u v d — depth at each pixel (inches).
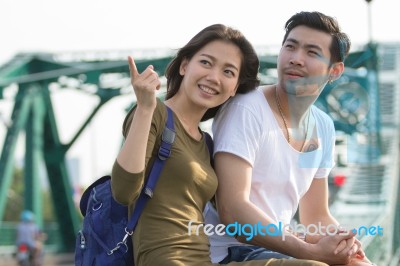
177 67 193.8
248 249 194.4
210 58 188.1
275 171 194.7
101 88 1234.0
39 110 1219.9
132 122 172.6
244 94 197.8
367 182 738.2
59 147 1298.0
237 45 190.5
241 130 191.0
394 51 1338.6
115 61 1146.7
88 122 1280.8
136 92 172.1
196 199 182.2
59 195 1320.1
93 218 181.6
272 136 193.9
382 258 467.5
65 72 1148.5
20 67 1166.3
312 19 199.8
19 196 2701.8
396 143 996.6
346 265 187.2
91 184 190.2
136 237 178.4
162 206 178.7
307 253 182.9
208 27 191.2
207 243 182.4
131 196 172.1
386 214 609.3
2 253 1253.7
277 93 200.8
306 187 201.3
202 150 188.4
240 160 189.0
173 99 192.5
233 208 186.5
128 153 170.4
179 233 177.8
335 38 200.7
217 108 200.2
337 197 688.4
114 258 179.3
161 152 179.2
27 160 1225.4
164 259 175.2
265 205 194.4
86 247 183.2
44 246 1334.9
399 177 930.1
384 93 1202.6
